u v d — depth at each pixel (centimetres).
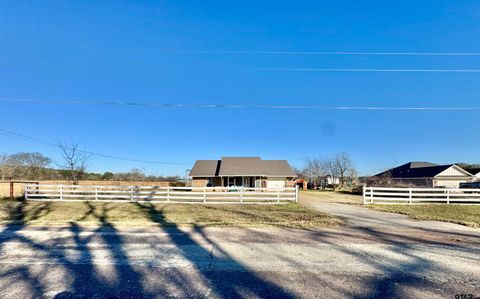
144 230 889
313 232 877
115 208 1478
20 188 2223
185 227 938
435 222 1108
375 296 420
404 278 490
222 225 973
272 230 900
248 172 3522
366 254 634
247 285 459
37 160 4794
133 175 5212
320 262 575
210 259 594
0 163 4600
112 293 427
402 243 740
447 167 3781
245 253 638
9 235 812
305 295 423
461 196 1962
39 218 1105
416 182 3934
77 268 534
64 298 409
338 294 426
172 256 614
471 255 631
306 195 3030
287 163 3856
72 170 3278
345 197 2695
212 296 419
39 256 609
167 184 3784
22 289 438
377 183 3512
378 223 1072
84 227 934
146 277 492
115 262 571
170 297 416
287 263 568
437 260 592
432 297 418
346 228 955
